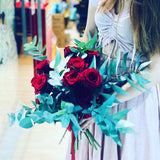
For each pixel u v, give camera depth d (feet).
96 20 3.40
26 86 3.94
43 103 2.58
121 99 2.97
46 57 3.16
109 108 2.22
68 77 2.47
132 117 3.35
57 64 2.67
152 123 3.48
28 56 16.99
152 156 3.46
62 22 13.61
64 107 2.30
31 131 8.16
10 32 11.00
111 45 3.24
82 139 3.83
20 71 11.98
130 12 2.92
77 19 15.52
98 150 3.57
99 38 3.43
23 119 2.39
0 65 9.04
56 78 2.55
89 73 2.41
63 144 7.56
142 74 2.90
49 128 8.37
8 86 9.29
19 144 7.45
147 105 3.42
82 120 2.73
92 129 3.61
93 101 2.49
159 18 2.80
